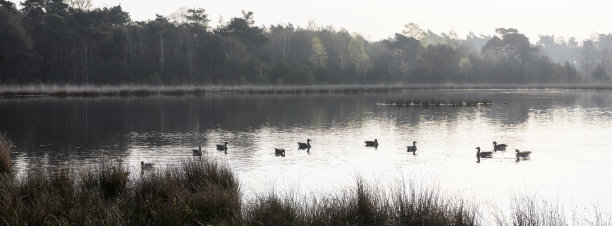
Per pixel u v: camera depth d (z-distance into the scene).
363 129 42.03
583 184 21.03
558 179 22.02
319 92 105.81
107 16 111.94
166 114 55.84
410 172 23.66
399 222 12.05
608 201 18.14
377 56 156.00
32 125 44.69
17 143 33.81
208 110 60.97
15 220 11.16
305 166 25.16
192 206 12.90
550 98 84.75
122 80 107.88
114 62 110.94
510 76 148.12
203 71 118.19
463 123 46.22
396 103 69.06
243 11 138.62
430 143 33.66
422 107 65.00
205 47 121.31
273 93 102.12
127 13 123.38
